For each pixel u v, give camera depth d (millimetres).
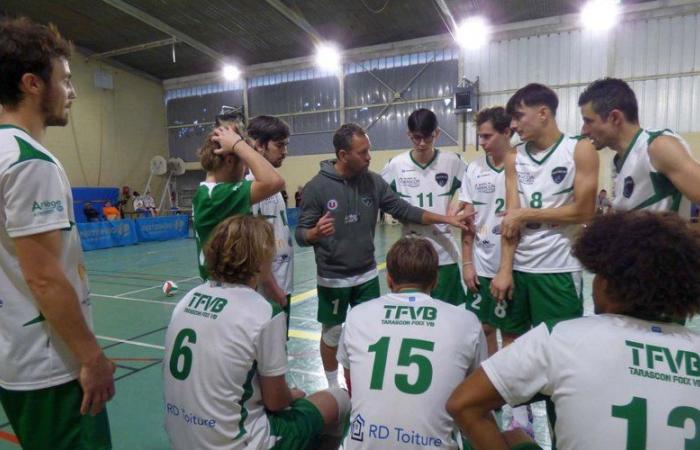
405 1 11977
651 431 856
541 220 1908
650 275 921
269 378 1460
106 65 16359
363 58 15195
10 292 1197
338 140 2504
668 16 11570
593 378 912
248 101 17297
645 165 1715
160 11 12445
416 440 1298
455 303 2889
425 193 2875
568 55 12703
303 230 2586
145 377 3045
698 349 920
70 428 1277
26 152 1134
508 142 2508
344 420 1836
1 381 1238
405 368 1354
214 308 1454
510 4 12031
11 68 1173
